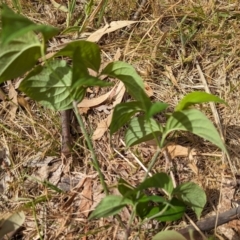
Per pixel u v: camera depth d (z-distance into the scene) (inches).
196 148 16.2
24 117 17.1
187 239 14.0
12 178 16.0
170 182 12.5
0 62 11.8
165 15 19.4
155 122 13.3
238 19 19.2
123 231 14.6
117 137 16.6
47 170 16.1
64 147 16.2
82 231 14.8
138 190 12.1
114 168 16.0
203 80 17.8
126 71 12.8
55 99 13.4
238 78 17.9
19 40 11.5
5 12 9.9
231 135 16.5
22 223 14.3
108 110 17.2
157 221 14.7
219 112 17.0
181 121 12.6
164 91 17.7
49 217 15.1
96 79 11.4
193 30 18.8
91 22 19.4
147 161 16.1
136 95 13.3
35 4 20.0
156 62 18.1
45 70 12.8
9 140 16.6
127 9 19.6
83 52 12.3
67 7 19.9
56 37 19.0
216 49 18.5
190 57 18.2
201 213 14.9
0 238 14.1
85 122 17.0
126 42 18.8
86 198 15.4
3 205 15.4
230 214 14.3
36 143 16.6
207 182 15.5
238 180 15.5
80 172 16.0
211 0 19.5
